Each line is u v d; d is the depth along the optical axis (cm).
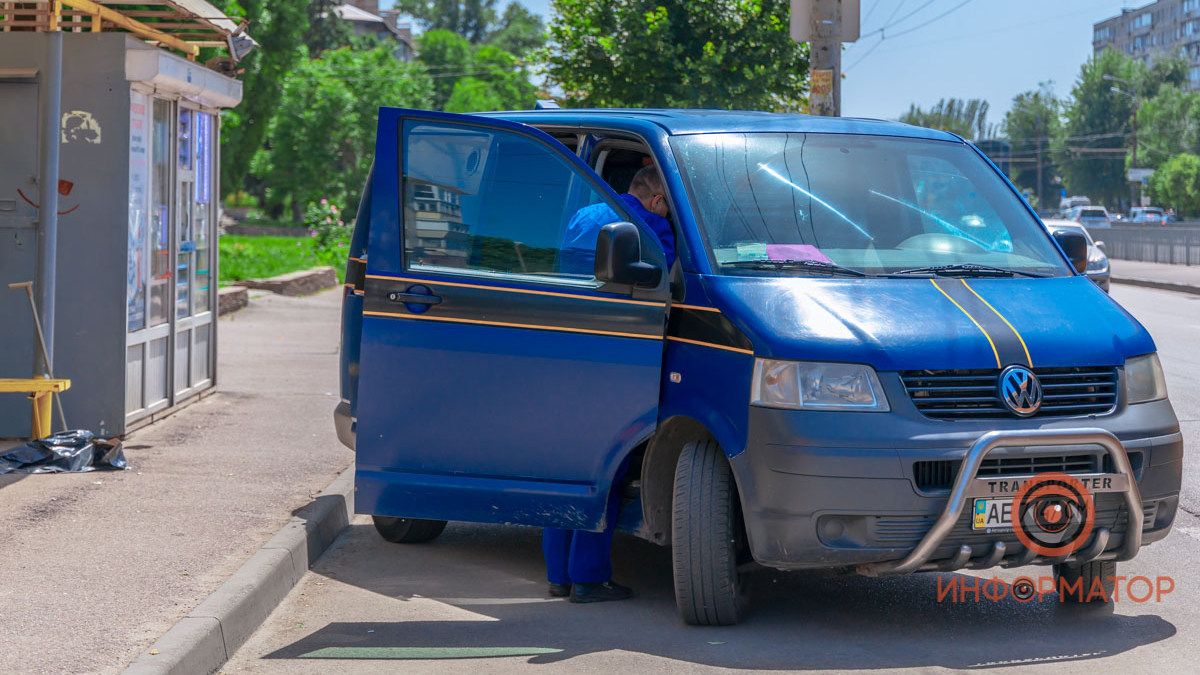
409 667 550
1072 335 586
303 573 701
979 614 626
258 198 10331
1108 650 569
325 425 1080
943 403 559
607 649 572
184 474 870
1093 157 13738
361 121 8825
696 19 2583
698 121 680
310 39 10462
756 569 609
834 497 547
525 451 612
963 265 636
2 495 796
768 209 636
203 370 1216
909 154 695
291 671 547
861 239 636
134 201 992
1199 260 4694
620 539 789
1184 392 1437
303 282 2802
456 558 747
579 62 2628
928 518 551
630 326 599
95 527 721
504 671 543
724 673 538
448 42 13450
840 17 1427
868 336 562
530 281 613
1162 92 12150
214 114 1191
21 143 958
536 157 626
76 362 972
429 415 618
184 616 563
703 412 579
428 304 616
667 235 634
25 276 966
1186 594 662
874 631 598
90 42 955
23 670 495
